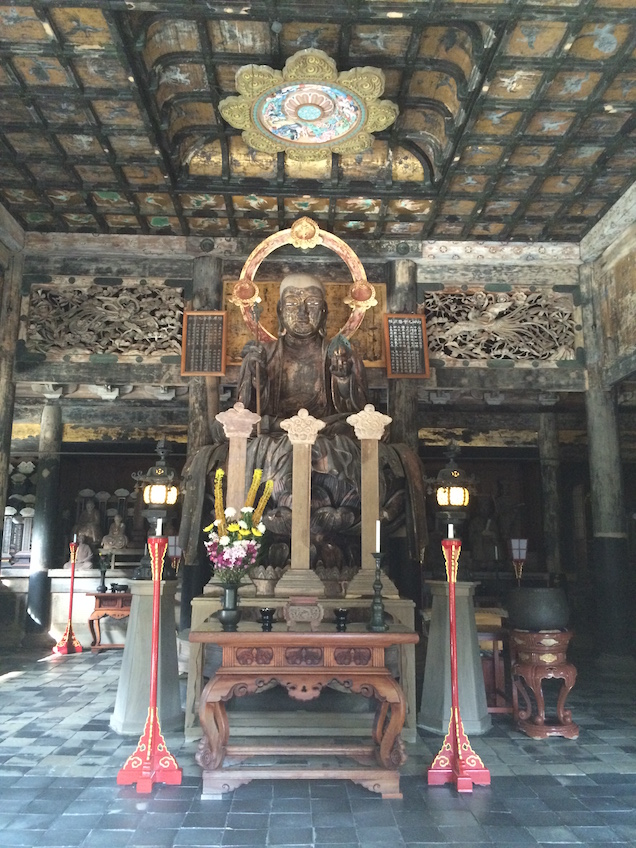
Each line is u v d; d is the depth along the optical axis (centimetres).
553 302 1102
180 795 489
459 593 669
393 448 896
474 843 415
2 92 759
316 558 796
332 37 711
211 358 1031
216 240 1092
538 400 1377
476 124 809
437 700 655
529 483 1698
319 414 934
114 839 418
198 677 632
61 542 1559
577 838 422
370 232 1076
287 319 945
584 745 609
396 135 881
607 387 1059
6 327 1041
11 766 544
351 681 502
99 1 629
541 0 625
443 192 951
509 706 720
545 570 1577
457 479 584
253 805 472
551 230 1065
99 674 935
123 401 1424
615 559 1009
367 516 710
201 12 661
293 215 1027
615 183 936
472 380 1071
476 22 674
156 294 1093
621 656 978
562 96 761
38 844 410
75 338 1070
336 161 899
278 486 810
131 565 1406
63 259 1091
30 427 1483
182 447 1549
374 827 437
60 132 827
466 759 514
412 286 1091
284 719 608
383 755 501
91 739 616
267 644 502
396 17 663
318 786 510
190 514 866
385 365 1063
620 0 624
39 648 1223
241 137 888
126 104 776
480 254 1104
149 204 999
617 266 1027
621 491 1033
